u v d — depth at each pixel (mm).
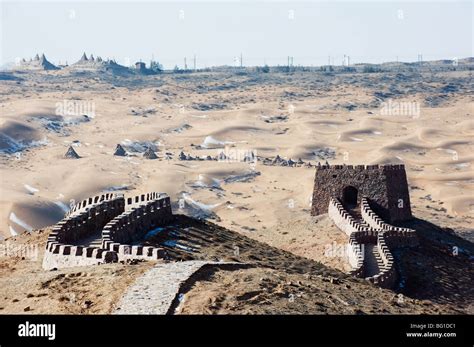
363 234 107000
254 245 87062
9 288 52594
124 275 50500
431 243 118438
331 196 132750
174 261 55594
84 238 74312
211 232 87812
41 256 69375
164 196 91125
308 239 119625
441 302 88688
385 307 57438
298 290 51562
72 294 48125
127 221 73750
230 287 47906
